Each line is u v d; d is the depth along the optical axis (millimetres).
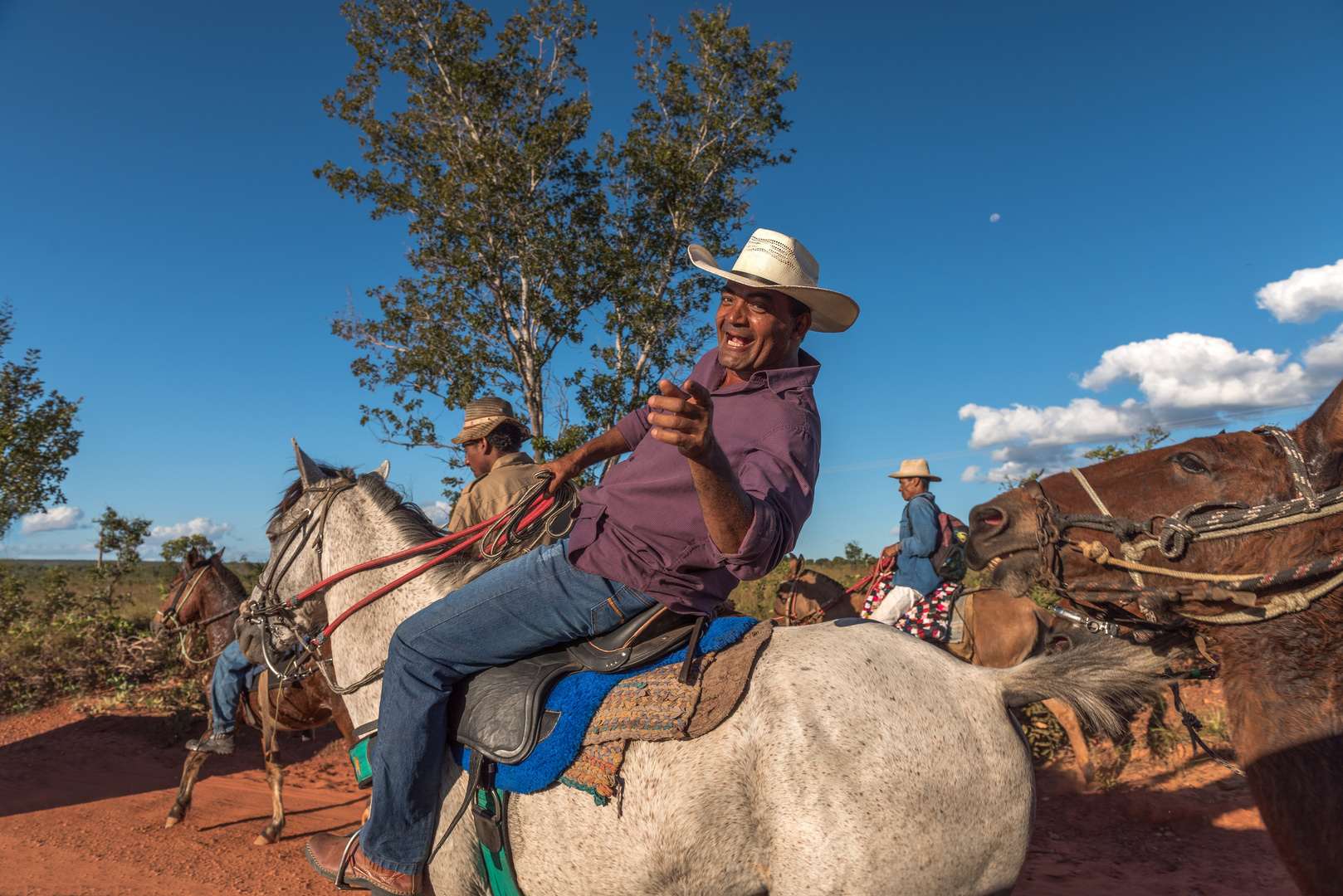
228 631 6883
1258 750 2191
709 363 2586
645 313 15461
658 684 2227
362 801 6676
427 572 2943
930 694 2191
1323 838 2072
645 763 2164
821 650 2275
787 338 2441
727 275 2400
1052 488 2541
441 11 16656
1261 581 2146
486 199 15789
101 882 5090
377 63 16984
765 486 2021
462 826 2424
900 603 6363
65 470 15594
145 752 8148
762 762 2102
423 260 16406
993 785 2102
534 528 2822
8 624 14156
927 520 6309
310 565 3365
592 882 2205
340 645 3113
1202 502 2264
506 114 16609
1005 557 2559
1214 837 5238
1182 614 2307
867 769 2049
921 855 2010
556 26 16969
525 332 16047
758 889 2137
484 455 4500
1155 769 6449
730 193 16906
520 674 2389
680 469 2203
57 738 8562
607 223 16688
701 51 17172
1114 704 2285
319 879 5148
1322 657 2131
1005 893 2119
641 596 2314
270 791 6969
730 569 2055
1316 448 2178
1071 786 6301
